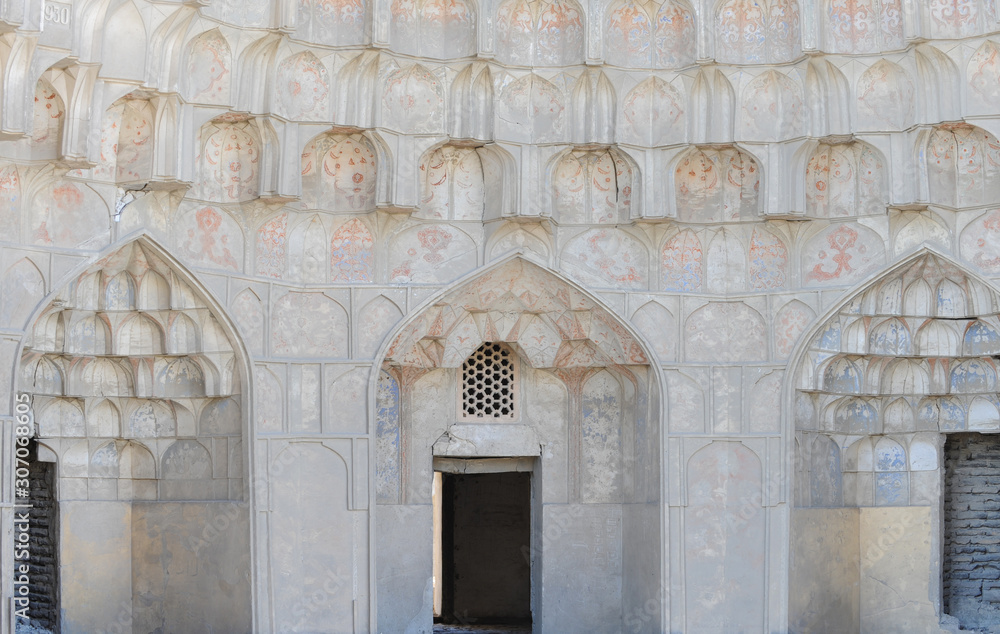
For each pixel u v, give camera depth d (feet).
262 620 32.58
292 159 33.27
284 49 32.96
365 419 34.71
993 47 32.86
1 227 28.58
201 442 34.27
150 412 34.68
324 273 35.14
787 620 35.29
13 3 25.82
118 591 34.73
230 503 33.30
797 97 34.81
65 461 34.37
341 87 34.04
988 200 34.14
